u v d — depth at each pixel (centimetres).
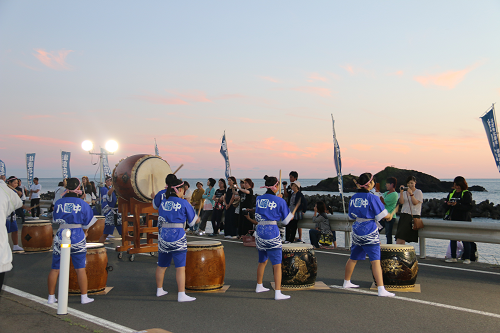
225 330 502
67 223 611
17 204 506
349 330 499
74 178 632
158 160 1027
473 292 680
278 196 666
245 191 1285
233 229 1401
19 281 777
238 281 775
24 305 599
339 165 1257
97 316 557
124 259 1027
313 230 1174
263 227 654
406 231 958
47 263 967
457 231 932
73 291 668
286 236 1213
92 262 674
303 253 706
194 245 693
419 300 632
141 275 838
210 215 1532
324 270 866
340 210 3712
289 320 539
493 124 1048
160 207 652
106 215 1251
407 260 686
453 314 562
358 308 591
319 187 10456
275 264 646
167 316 558
